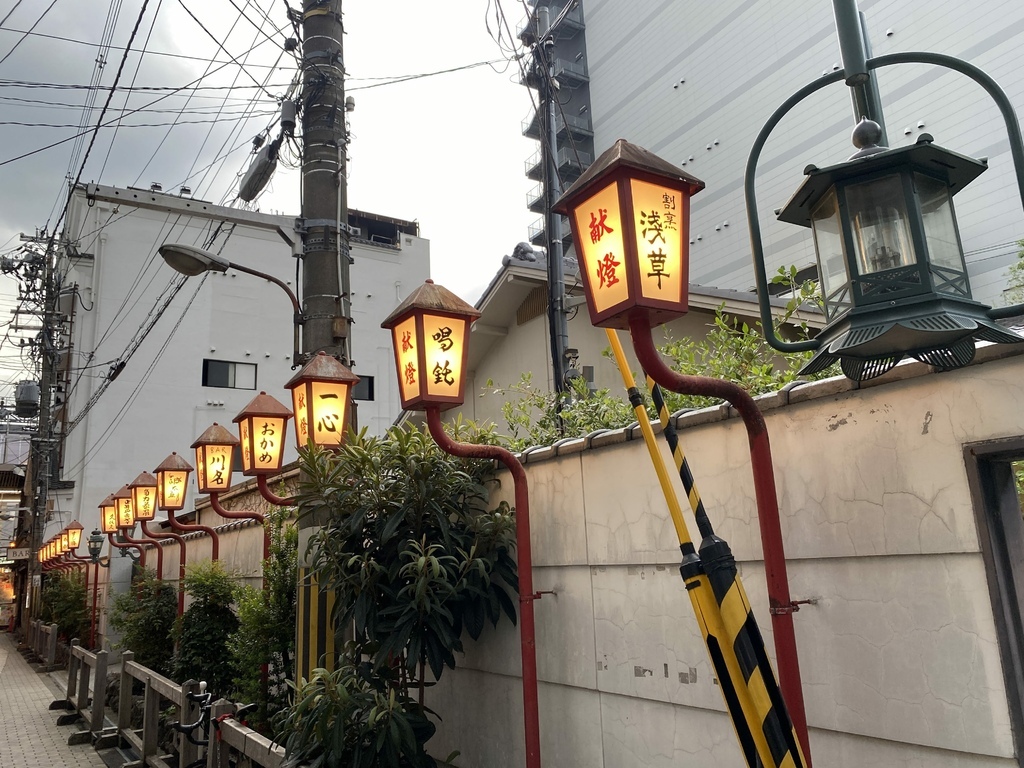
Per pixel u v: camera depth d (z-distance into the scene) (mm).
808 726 2779
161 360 25312
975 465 2367
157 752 7398
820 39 24000
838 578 2734
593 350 10453
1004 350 2346
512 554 4551
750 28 26531
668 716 3396
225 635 8562
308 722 4215
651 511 3594
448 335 4207
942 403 2488
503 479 4750
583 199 2785
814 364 2473
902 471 2572
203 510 13883
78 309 24547
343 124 6938
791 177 24469
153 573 13633
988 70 19234
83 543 23219
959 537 2393
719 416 3266
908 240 2232
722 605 2357
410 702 4496
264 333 27047
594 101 33812
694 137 28422
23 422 36500
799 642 2838
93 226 25016
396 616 4441
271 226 8945
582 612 3973
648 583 3572
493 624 4438
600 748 3766
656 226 2613
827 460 2816
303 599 5586
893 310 2191
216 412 25859
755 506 3096
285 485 9484
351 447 4723
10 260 22156
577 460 4117
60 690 14203
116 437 24281
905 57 2424
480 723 4715
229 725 4977
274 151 7652
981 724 2287
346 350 6430
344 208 6766
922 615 2471
